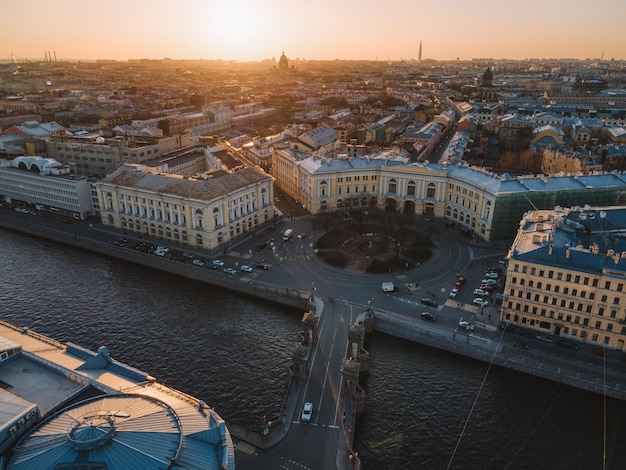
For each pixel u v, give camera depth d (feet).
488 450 363.15
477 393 415.44
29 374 321.73
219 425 272.92
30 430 261.85
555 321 463.42
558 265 448.24
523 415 392.88
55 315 533.55
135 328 510.17
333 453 341.62
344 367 389.39
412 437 373.61
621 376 410.93
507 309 481.46
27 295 574.97
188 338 492.54
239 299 564.30
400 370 444.14
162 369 447.01
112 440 248.11
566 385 416.46
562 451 361.30
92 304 555.28
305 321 458.50
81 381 313.94
